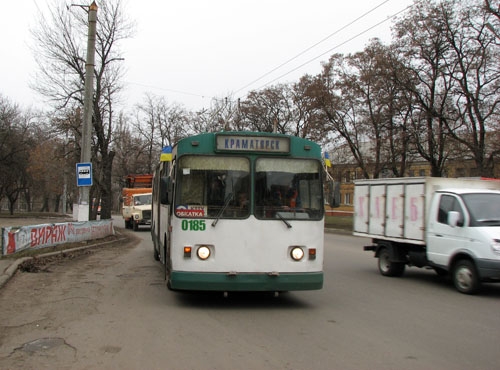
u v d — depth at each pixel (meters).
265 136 8.06
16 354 5.39
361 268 13.84
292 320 7.22
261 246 7.81
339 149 36.56
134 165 58.84
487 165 25.11
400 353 5.62
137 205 33.69
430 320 7.38
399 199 12.05
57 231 15.86
